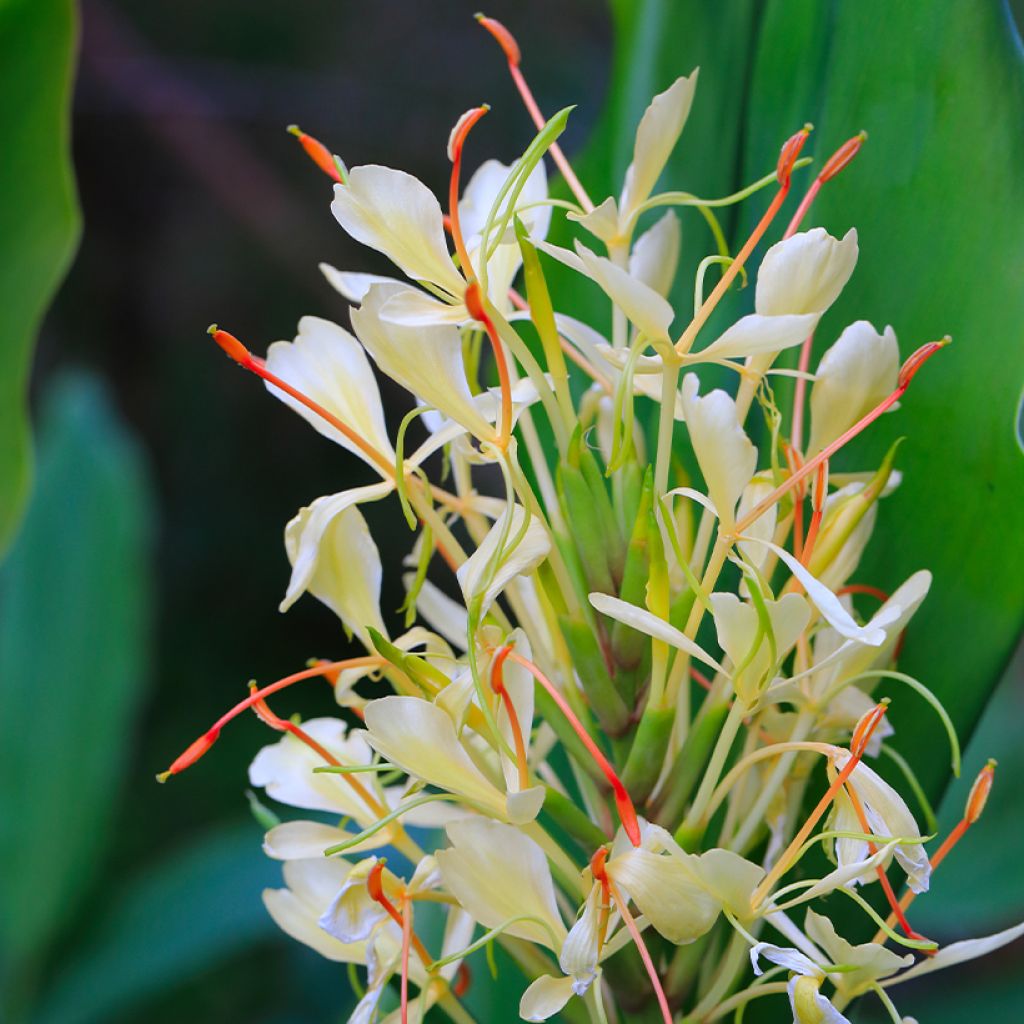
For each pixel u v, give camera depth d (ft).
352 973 3.06
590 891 2.92
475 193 3.07
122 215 9.62
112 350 9.55
